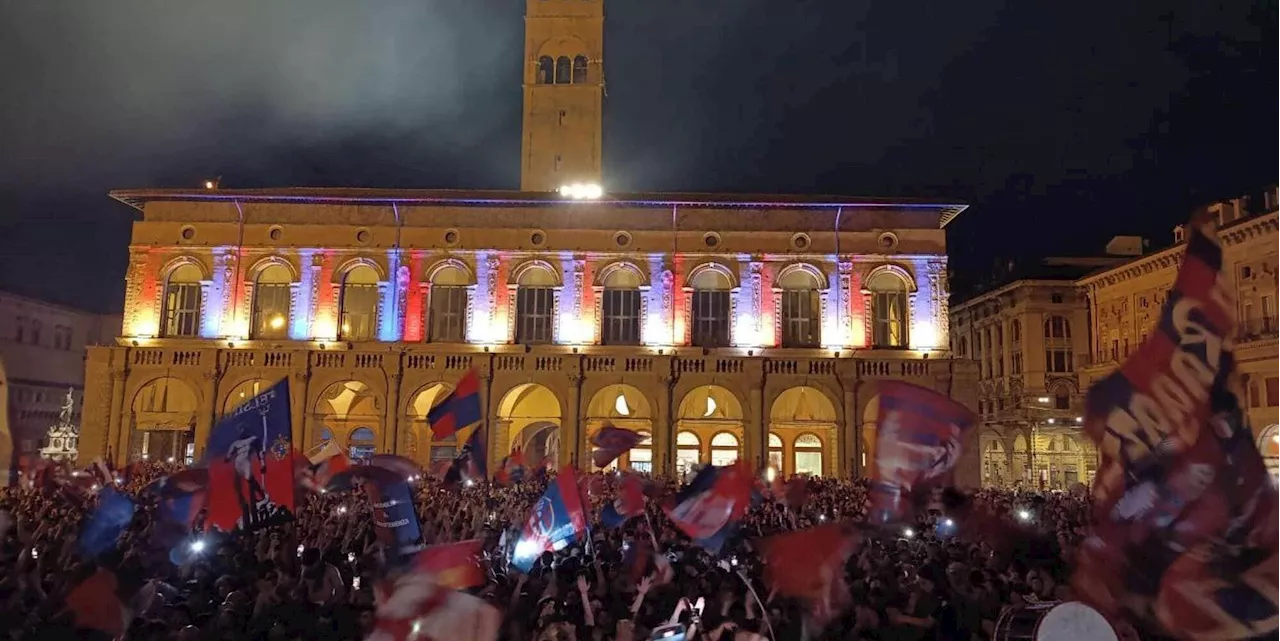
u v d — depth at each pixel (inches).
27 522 946.1
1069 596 511.2
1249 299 2375.7
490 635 447.2
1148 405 430.3
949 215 2444.6
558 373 2250.2
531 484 1539.1
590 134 2733.8
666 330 2377.0
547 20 2783.0
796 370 2261.3
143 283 2379.4
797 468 2504.9
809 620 596.1
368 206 2406.5
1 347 2982.3
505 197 2384.4
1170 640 444.5
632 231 2409.0
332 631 566.6
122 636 544.7
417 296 2381.9
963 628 589.3
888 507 795.4
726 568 730.8
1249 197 2444.6
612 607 601.0
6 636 542.6
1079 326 3368.6
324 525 980.6
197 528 875.4
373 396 2513.5
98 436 2193.7
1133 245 3666.3
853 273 2394.2
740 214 2416.3
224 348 2272.4
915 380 2261.3
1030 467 2997.0
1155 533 422.3
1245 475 409.7
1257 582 402.0
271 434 815.7
